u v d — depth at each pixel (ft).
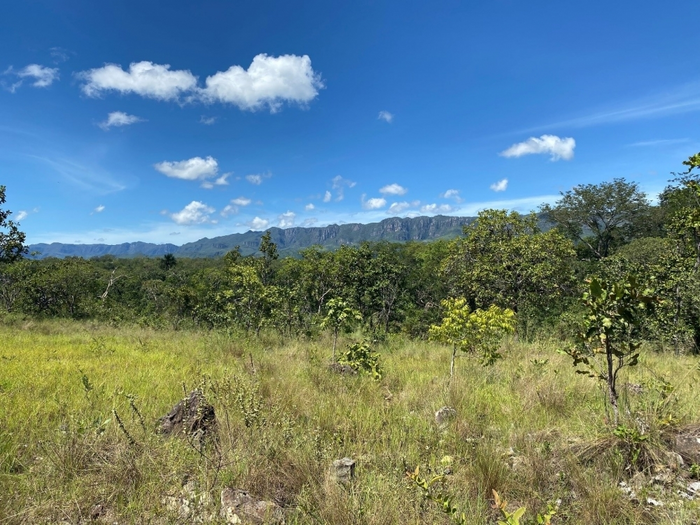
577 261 95.35
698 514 8.77
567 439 13.32
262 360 28.19
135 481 10.46
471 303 74.79
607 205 117.70
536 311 58.59
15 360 26.37
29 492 9.74
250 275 51.19
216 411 15.21
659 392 14.99
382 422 15.64
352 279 99.96
